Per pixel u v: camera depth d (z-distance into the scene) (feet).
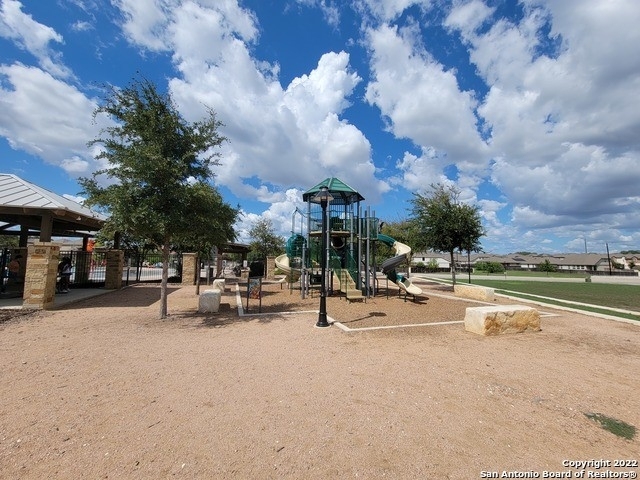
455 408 12.44
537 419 11.75
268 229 134.21
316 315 31.73
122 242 65.92
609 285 88.58
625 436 10.73
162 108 28.50
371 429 10.76
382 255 107.76
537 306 41.73
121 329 24.95
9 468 8.40
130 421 11.02
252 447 9.61
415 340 22.62
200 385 14.24
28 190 38.93
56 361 17.13
